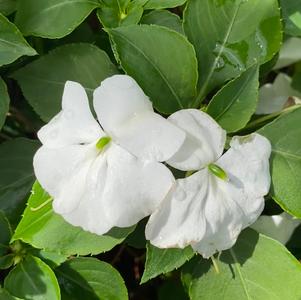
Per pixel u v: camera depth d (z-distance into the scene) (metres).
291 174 0.18
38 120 0.23
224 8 0.20
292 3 0.21
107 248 0.18
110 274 0.20
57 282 0.19
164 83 0.19
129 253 0.25
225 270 0.20
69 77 0.20
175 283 0.24
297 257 0.23
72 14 0.19
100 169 0.16
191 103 0.19
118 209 0.16
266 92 0.24
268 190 0.17
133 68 0.18
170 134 0.16
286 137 0.18
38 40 0.21
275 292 0.19
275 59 0.21
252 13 0.20
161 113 0.19
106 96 0.16
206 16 0.20
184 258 0.18
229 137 0.18
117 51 0.18
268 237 0.19
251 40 0.20
